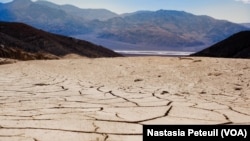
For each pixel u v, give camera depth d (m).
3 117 3.81
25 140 2.90
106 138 3.02
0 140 2.89
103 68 11.91
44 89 6.91
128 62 12.87
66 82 8.52
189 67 10.88
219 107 4.64
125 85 8.14
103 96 5.82
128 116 3.94
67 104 4.86
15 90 6.69
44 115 3.96
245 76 8.85
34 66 13.16
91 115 3.98
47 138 2.98
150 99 5.43
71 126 3.41
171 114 4.09
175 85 8.09
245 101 5.35
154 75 9.98
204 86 7.80
